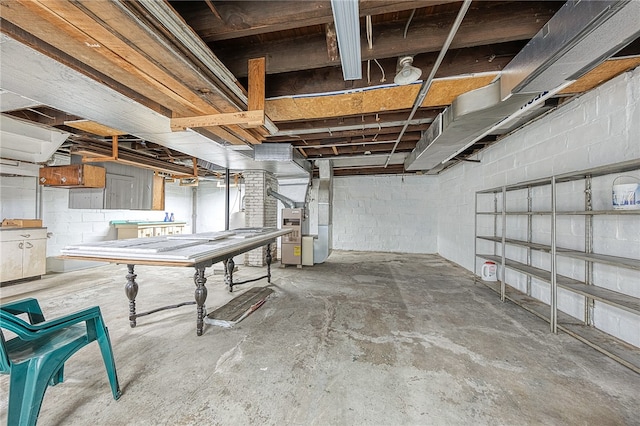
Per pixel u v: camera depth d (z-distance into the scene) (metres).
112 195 4.96
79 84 1.88
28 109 2.99
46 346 1.47
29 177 4.86
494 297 3.64
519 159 3.68
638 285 2.11
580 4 1.32
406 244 7.61
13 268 4.14
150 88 1.94
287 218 5.66
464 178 5.56
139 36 1.35
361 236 7.84
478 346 2.30
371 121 3.41
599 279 2.45
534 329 2.62
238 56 2.17
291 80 2.47
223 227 9.09
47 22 1.26
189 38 1.52
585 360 2.07
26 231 4.30
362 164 6.31
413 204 7.57
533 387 1.76
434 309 3.20
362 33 1.89
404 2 1.42
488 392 1.72
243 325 2.76
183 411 1.57
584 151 2.61
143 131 2.88
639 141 2.09
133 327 2.69
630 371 1.92
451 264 5.96
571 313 2.83
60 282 4.35
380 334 2.54
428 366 2.01
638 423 1.46
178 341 2.41
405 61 1.96
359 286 4.21
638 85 2.09
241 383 1.82
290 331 2.62
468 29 1.80
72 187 4.74
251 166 5.01
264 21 1.60
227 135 3.01
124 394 1.71
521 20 1.75
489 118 2.51
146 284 4.29
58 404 1.61
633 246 2.14
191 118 2.40
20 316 2.97
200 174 7.07
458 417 1.52
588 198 2.53
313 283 4.38
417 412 1.56
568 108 2.82
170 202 8.48
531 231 3.44
